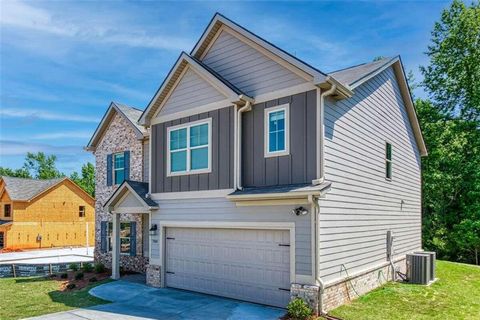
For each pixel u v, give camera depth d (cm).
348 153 1077
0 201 3678
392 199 1425
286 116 1020
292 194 917
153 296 1148
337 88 955
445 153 2580
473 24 2573
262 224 1019
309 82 983
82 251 3325
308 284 911
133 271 1645
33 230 3588
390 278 1348
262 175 1055
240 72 1152
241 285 1080
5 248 3378
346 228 1041
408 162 1658
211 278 1159
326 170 952
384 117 1389
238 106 1111
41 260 2570
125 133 1831
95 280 1456
